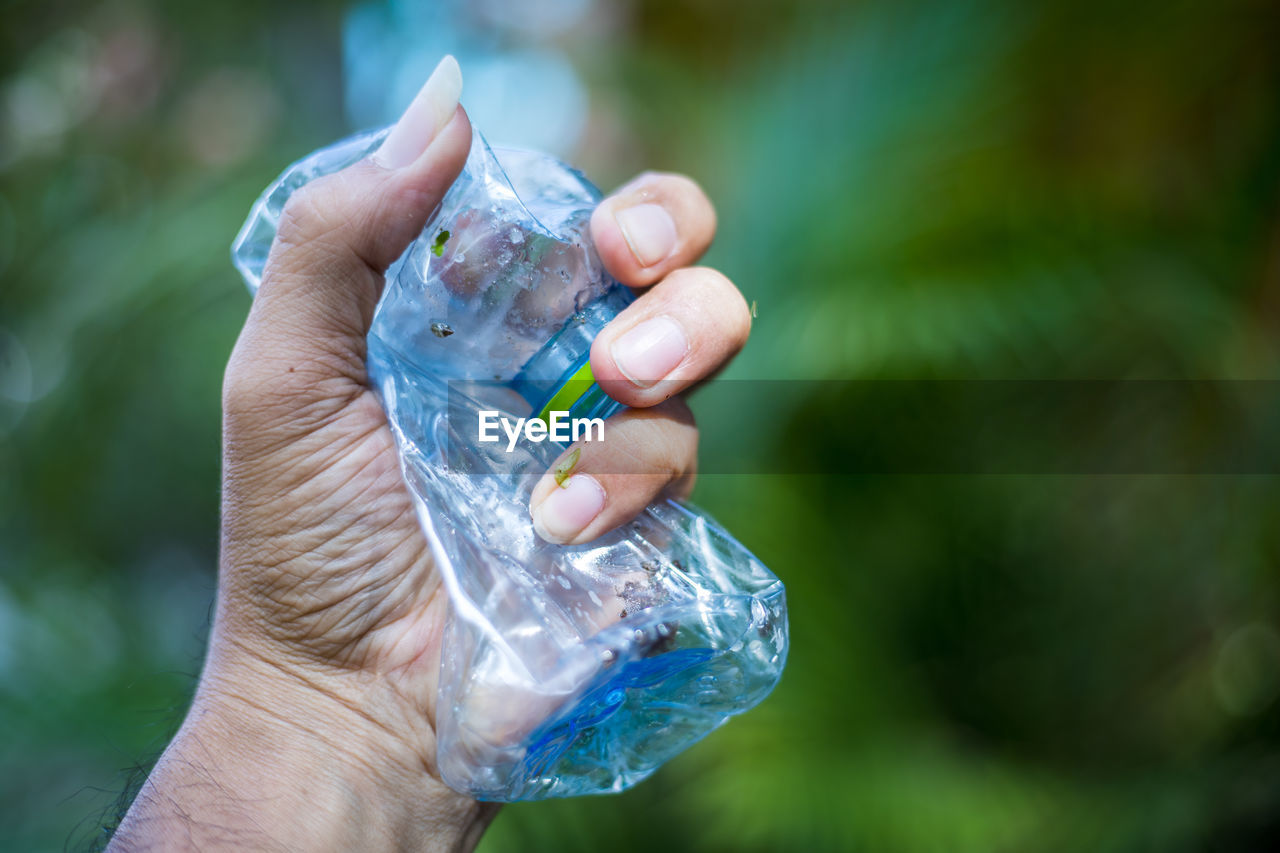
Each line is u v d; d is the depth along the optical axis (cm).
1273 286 234
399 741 92
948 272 222
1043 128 246
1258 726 214
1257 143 241
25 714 204
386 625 93
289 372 89
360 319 92
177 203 305
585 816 210
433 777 93
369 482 93
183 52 407
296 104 412
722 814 200
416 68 356
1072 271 221
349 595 92
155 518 336
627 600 85
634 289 99
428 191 85
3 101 384
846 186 231
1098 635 248
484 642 78
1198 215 241
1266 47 235
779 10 289
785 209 238
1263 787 197
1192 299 219
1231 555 229
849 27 247
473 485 88
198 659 107
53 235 345
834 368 212
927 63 231
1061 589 250
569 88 337
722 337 90
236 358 90
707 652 84
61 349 298
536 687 76
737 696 89
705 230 100
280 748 88
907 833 189
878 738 211
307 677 91
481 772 78
